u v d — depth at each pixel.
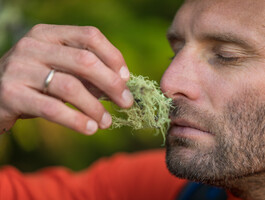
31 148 1.87
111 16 1.86
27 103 0.96
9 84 0.97
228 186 1.25
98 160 2.02
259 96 1.10
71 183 1.70
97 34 0.96
